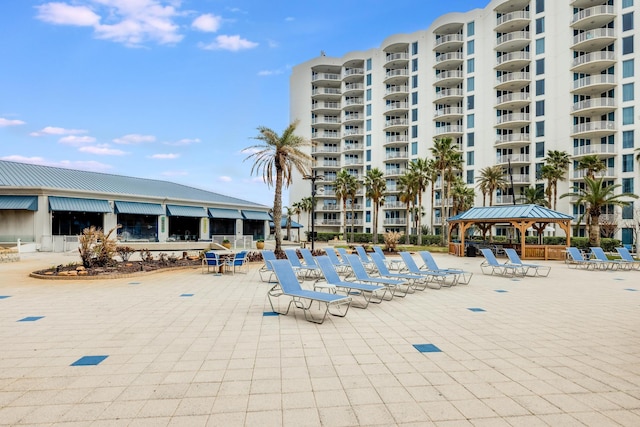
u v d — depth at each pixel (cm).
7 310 772
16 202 2680
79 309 784
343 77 6575
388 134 6116
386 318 722
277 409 349
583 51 4253
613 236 3781
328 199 6675
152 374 434
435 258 2477
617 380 424
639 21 3888
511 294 1023
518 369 456
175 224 3662
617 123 3959
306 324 670
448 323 686
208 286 1108
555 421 330
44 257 2252
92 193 2970
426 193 5594
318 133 6688
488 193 4938
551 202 4375
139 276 1318
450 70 5503
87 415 337
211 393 384
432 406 357
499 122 4794
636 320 721
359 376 431
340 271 1504
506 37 4700
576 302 907
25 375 430
